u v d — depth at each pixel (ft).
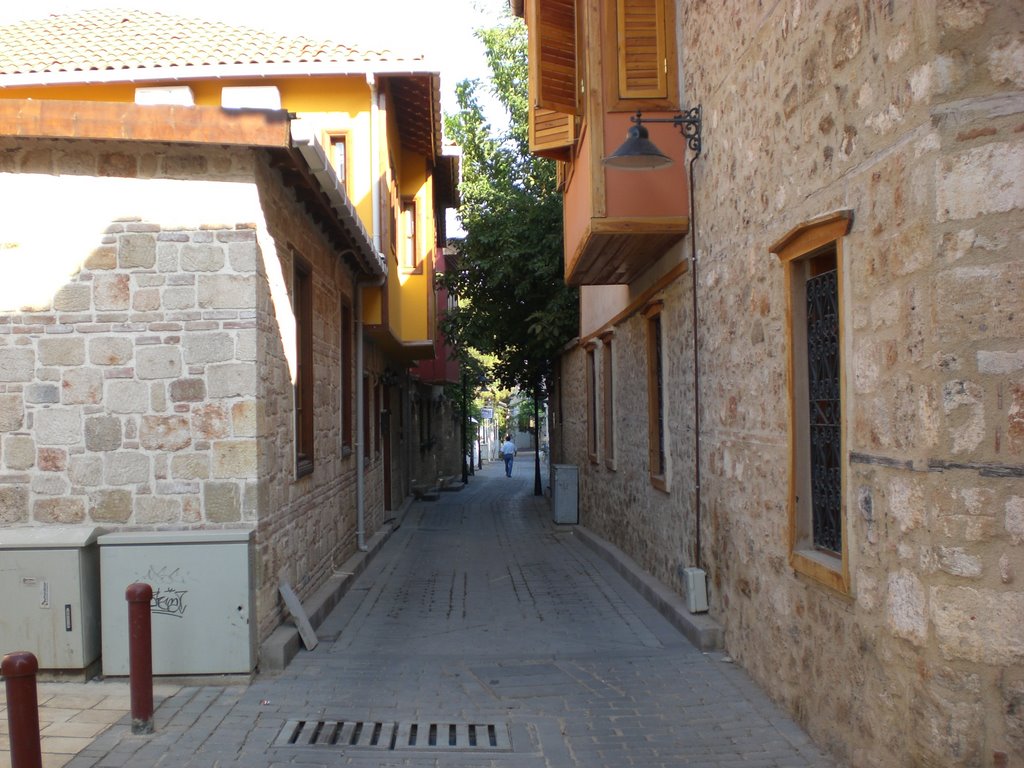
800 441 17.87
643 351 35.53
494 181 72.08
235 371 21.81
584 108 28.99
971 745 11.69
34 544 20.15
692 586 25.68
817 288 17.38
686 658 23.30
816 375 17.49
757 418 20.56
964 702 11.76
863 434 14.42
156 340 21.83
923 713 12.40
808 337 17.89
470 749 16.93
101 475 21.66
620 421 41.63
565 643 25.46
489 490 97.55
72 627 20.16
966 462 11.82
